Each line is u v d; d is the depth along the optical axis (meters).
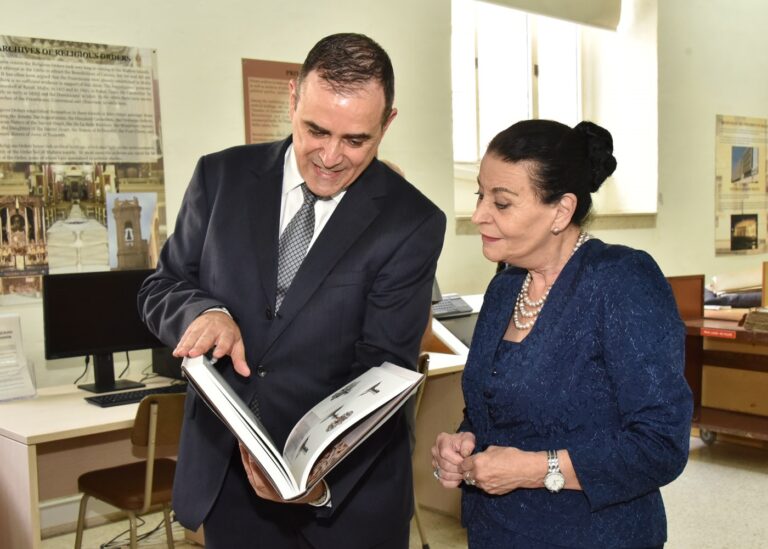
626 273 1.25
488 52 5.75
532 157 1.27
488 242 1.34
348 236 1.48
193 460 1.54
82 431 2.51
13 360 2.98
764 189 7.63
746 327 4.09
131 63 3.66
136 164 3.69
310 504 1.41
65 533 3.53
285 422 1.47
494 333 1.40
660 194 6.68
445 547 3.38
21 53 3.36
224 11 3.97
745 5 7.33
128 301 3.21
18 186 3.37
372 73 1.31
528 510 1.29
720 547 3.29
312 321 1.46
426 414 3.79
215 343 1.31
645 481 1.20
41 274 3.44
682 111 6.82
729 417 4.49
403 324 1.49
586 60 6.66
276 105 4.18
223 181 1.57
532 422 1.29
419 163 4.87
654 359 1.20
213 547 1.59
